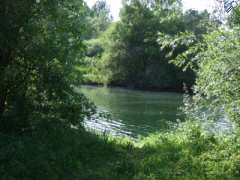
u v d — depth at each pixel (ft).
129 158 31.45
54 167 26.81
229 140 30.22
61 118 34.27
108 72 219.41
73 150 30.45
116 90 191.21
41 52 31.42
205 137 33.40
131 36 218.38
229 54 28.94
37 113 33.71
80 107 34.88
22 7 30.07
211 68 29.71
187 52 32.50
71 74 35.91
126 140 39.52
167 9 40.81
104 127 74.59
